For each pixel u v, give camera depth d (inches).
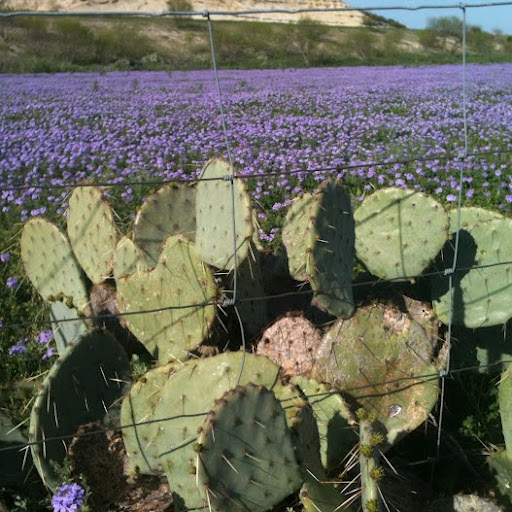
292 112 362.9
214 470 49.4
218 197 64.9
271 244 129.4
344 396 61.3
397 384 62.6
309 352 64.2
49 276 76.6
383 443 61.2
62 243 74.2
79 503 51.9
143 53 989.8
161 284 63.5
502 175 185.8
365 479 50.3
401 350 62.9
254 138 263.9
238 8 1385.3
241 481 50.4
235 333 68.5
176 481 55.1
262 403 50.1
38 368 87.6
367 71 725.3
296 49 1028.5
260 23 1077.8
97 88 512.7
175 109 376.2
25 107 386.0
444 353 68.0
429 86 500.1
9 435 61.6
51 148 246.7
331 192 61.2
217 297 62.2
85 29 954.1
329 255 61.0
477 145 244.4
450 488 63.6
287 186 177.3
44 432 56.4
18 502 58.4
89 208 78.4
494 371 73.3
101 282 76.5
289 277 75.0
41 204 170.2
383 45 1080.8
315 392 59.4
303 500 52.6
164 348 64.1
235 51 1008.2
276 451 50.9
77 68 803.4
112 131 291.9
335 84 538.9
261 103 399.2
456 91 457.1
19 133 287.9
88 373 58.8
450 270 66.3
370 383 62.3
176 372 56.0
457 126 286.4
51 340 88.0
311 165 207.3
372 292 72.4
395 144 248.4
